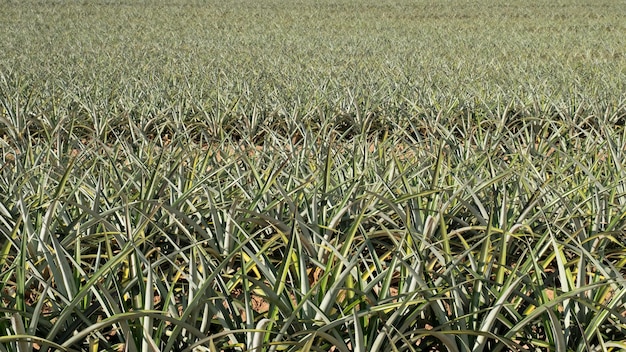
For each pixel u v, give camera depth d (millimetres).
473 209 4531
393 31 29516
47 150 6066
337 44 23359
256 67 16203
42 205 4559
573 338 3566
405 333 3160
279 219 4824
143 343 3152
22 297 3205
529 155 6016
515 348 3207
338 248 4387
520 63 17297
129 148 6113
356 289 3379
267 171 5387
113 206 4898
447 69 15680
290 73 14664
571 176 5430
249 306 3268
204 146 9211
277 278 3357
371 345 3311
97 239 4645
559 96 10883
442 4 44281
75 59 18156
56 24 30938
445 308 3832
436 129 8625
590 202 4977
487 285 3693
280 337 3166
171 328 3703
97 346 3330
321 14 38469
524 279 3668
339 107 10156
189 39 25000
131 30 28969
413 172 5652
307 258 4305
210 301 3367
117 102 10664
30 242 4082
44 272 4258
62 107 10148
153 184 4832
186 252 4645
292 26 31750
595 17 35875
